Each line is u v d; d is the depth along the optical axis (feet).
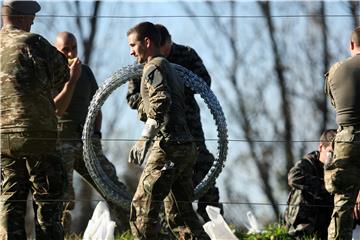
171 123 49.96
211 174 56.54
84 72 63.41
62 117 62.03
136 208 49.96
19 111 48.03
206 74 62.39
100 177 56.95
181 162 50.06
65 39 61.77
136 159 50.19
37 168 48.44
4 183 48.85
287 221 61.57
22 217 48.80
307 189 60.59
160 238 55.67
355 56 51.47
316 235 60.49
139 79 60.85
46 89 48.67
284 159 139.13
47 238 48.39
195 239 51.34
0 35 49.06
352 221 50.85
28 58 48.32
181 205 51.34
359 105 50.62
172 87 50.31
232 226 66.95
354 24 138.82
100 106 56.75
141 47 51.26
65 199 51.52
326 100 140.77
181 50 62.18
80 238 62.39
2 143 48.32
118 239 61.46
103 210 57.26
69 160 61.72
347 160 50.44
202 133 61.77
